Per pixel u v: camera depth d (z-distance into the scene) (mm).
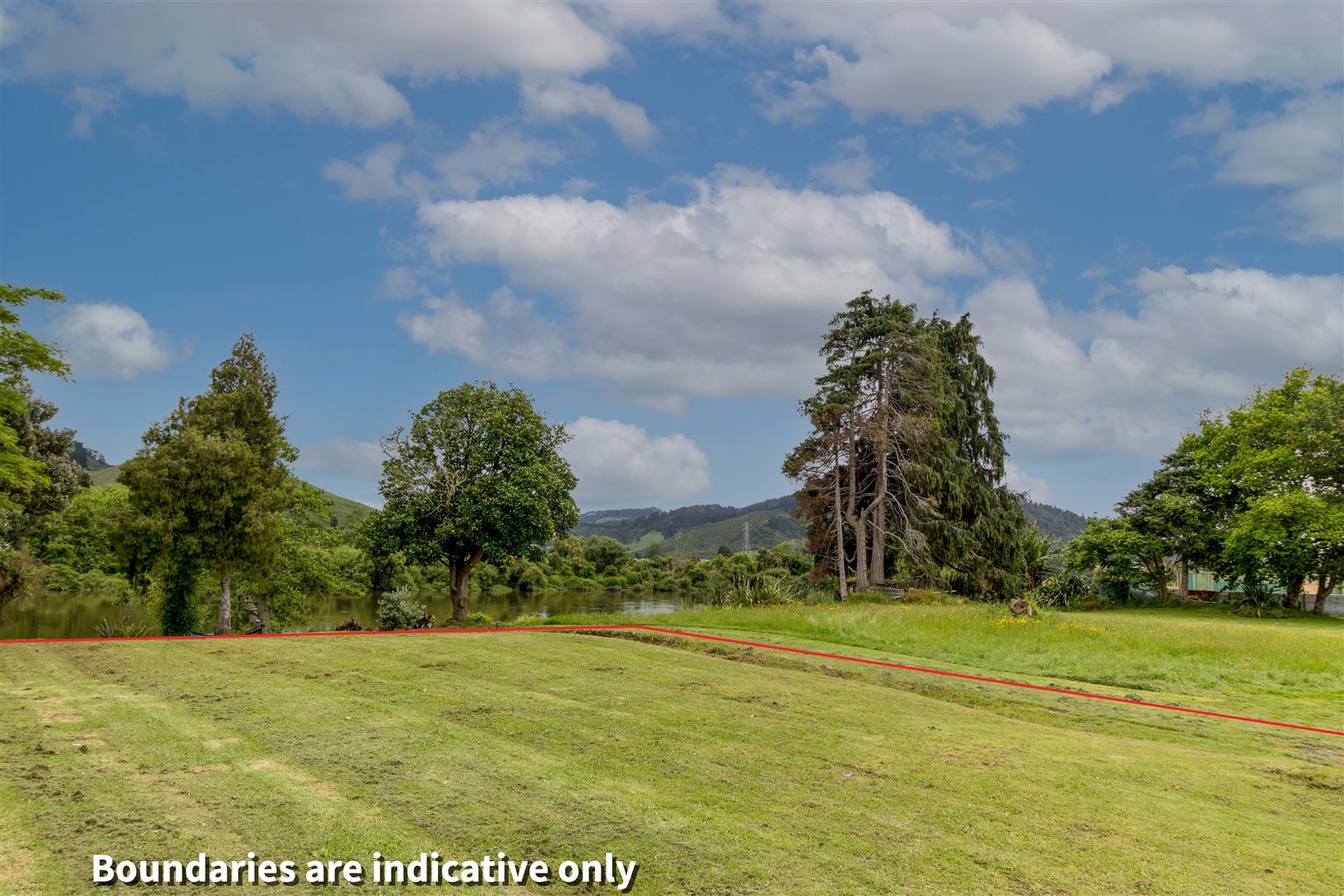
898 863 4863
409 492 27484
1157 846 5320
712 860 4801
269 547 21781
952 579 35531
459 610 28297
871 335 37156
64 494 35625
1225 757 7910
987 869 4840
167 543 20297
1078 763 7258
